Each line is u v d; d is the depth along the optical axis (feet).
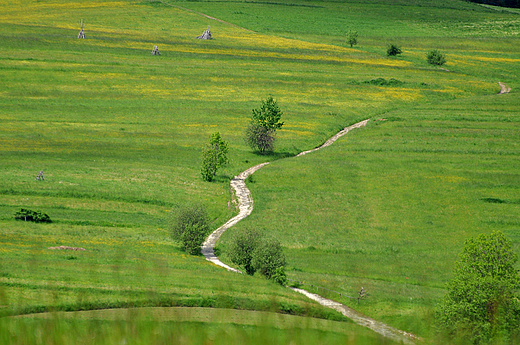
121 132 335.67
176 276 93.09
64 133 326.03
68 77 427.33
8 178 231.50
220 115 382.42
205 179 262.67
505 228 202.18
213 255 169.68
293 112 395.14
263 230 195.83
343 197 238.48
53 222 186.09
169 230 172.35
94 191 223.10
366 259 158.30
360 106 415.23
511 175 262.47
